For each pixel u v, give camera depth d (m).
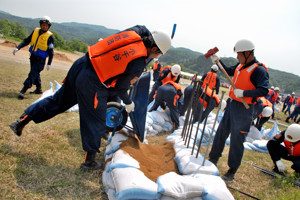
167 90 4.94
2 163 2.42
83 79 2.48
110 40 2.55
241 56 3.17
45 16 5.12
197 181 2.25
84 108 2.57
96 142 2.67
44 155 2.82
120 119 3.22
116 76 2.56
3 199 1.95
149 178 2.37
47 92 4.64
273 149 4.24
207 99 5.14
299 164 3.97
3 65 9.21
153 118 5.00
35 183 2.27
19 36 69.00
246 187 3.28
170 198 2.06
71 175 2.56
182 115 5.49
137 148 2.97
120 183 2.09
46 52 5.26
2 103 4.34
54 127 3.75
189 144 3.35
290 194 3.08
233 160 3.38
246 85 3.16
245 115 3.26
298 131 3.86
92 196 2.32
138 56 2.51
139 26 2.93
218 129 3.69
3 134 3.05
